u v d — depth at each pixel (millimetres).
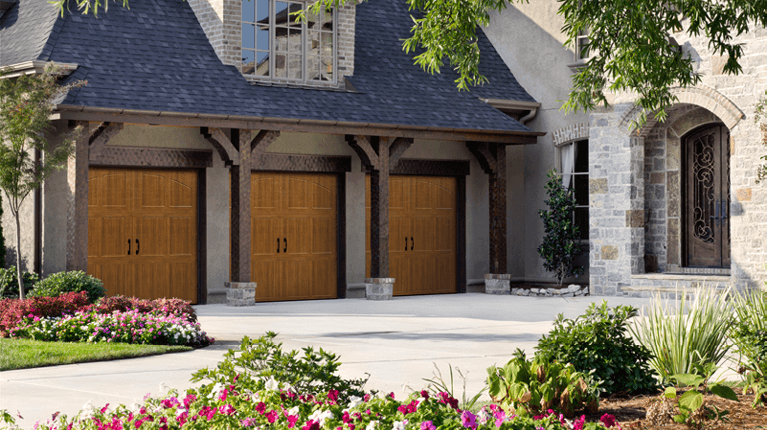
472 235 21031
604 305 7672
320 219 19031
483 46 22250
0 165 13664
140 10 17703
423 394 5289
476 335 12328
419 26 10602
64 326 11523
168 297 17328
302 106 17328
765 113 16391
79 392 7906
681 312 7930
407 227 20266
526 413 6082
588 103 10961
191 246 17609
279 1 18172
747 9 9773
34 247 15547
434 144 20344
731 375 8656
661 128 19359
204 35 17953
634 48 9656
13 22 17594
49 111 13922
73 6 16953
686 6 9852
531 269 21531
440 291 20719
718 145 18734
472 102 20031
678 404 6312
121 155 16469
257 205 18188
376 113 18062
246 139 16828
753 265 16703
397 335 12336
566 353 7352
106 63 16062
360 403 5605
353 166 19219
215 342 11617
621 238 18953
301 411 5188
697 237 19047
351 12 18938
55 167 14156
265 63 17969
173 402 5500
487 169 20656
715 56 17234
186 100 16016
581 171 20734
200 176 17688
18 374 8922
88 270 16391
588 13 9930
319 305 17250
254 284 16969
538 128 21297
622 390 7387
